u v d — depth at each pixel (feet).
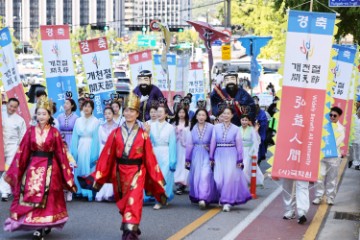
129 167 33.53
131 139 33.65
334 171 46.19
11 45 51.16
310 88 38.01
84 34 329.11
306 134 38.22
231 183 43.75
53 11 513.45
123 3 534.37
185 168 46.60
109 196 46.52
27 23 507.71
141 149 33.68
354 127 68.13
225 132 44.01
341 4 41.81
